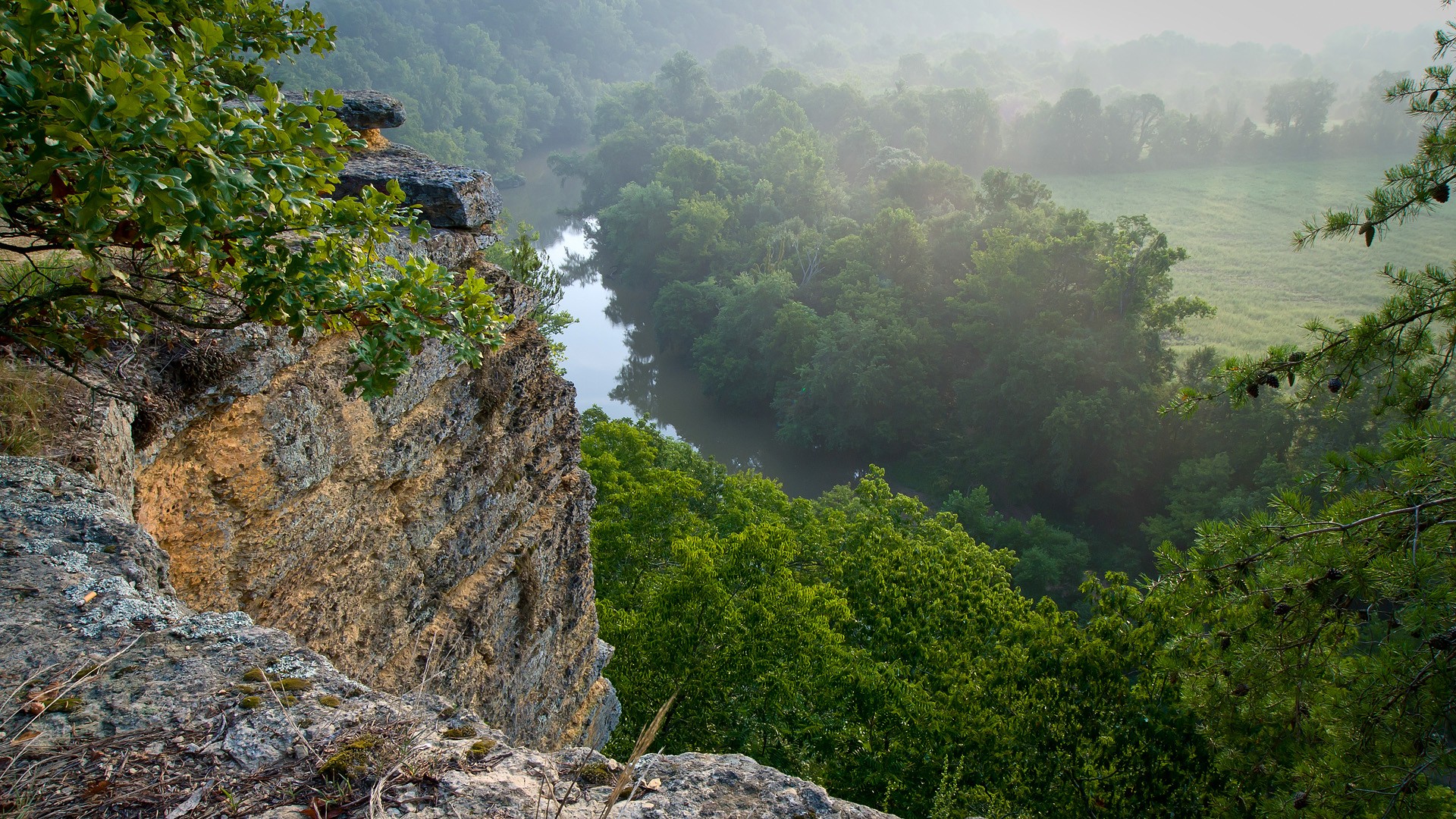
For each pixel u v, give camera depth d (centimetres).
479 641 907
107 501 391
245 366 587
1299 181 14175
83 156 317
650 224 9525
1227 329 7681
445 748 272
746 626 1959
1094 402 5609
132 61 328
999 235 6819
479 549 919
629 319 9250
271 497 617
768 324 7169
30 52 310
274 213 426
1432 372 912
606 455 3136
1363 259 9444
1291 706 919
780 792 291
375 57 16838
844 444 6469
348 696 291
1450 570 796
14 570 323
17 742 248
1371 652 920
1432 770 805
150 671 288
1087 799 1461
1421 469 837
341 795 244
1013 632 1875
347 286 494
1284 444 5291
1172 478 5391
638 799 277
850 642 2508
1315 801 863
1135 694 1446
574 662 1170
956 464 6356
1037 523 5166
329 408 675
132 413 501
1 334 456
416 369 774
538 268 2572
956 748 1806
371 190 498
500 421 945
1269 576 905
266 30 555
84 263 559
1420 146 888
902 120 16000
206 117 352
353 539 720
